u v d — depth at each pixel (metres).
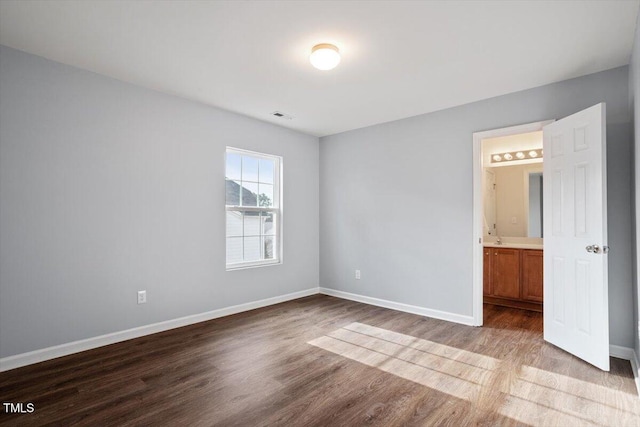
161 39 2.38
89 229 2.88
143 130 3.21
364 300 4.51
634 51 2.31
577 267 2.69
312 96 3.44
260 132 4.25
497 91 3.27
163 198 3.36
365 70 2.84
